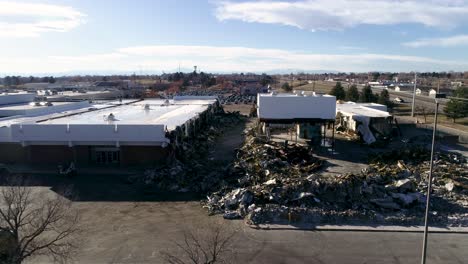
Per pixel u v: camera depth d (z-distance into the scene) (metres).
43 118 49.84
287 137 53.94
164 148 41.09
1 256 18.06
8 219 18.55
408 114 79.94
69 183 35.19
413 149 42.97
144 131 40.00
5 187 33.72
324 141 48.69
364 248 22.62
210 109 73.00
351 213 26.77
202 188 33.16
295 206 28.06
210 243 20.89
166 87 173.88
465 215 26.77
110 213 27.89
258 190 29.89
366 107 64.44
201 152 45.53
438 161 38.72
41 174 38.09
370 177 31.44
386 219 26.36
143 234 24.27
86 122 45.78
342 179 30.23
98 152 42.38
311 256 21.56
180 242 23.03
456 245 23.09
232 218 27.00
